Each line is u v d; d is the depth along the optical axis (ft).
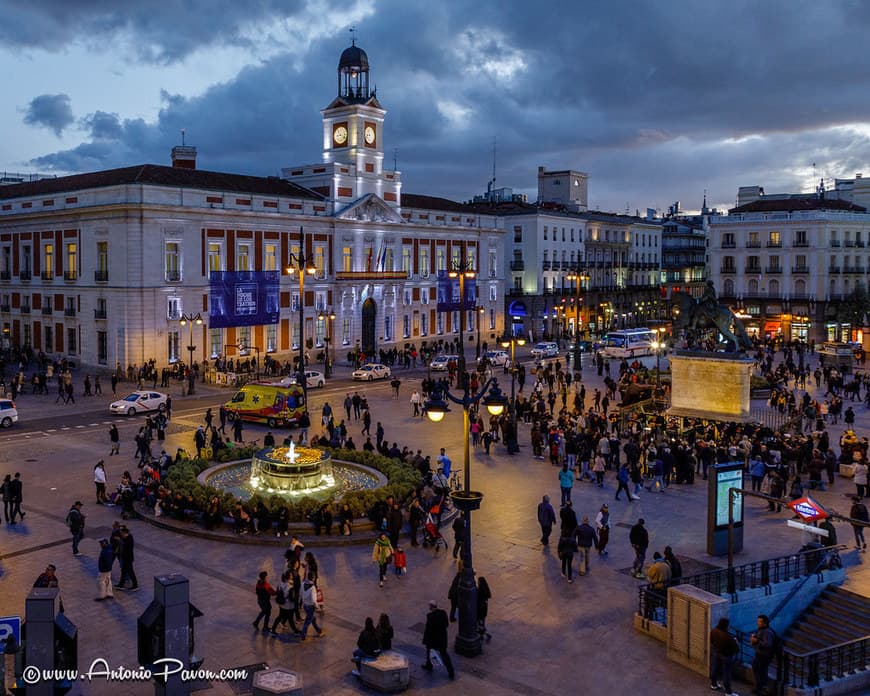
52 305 205.36
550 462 112.98
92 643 56.24
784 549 79.51
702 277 445.78
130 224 181.37
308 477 90.68
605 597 66.59
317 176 231.09
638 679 53.67
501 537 81.10
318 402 163.63
